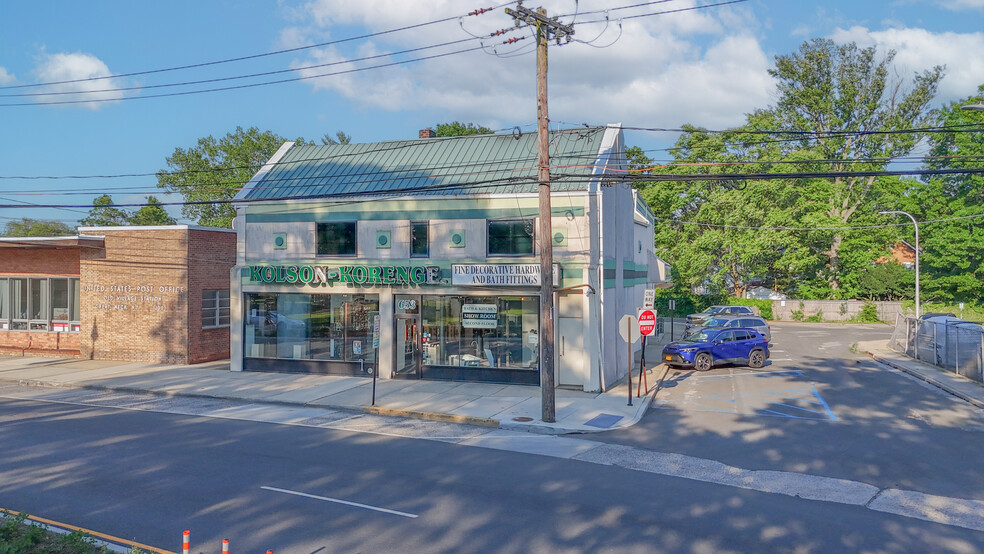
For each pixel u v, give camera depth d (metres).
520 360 23.11
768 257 58.22
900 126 57.69
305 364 25.75
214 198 60.88
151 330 29.36
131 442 15.34
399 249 24.33
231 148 61.06
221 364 29.08
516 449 15.16
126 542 9.06
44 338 32.16
